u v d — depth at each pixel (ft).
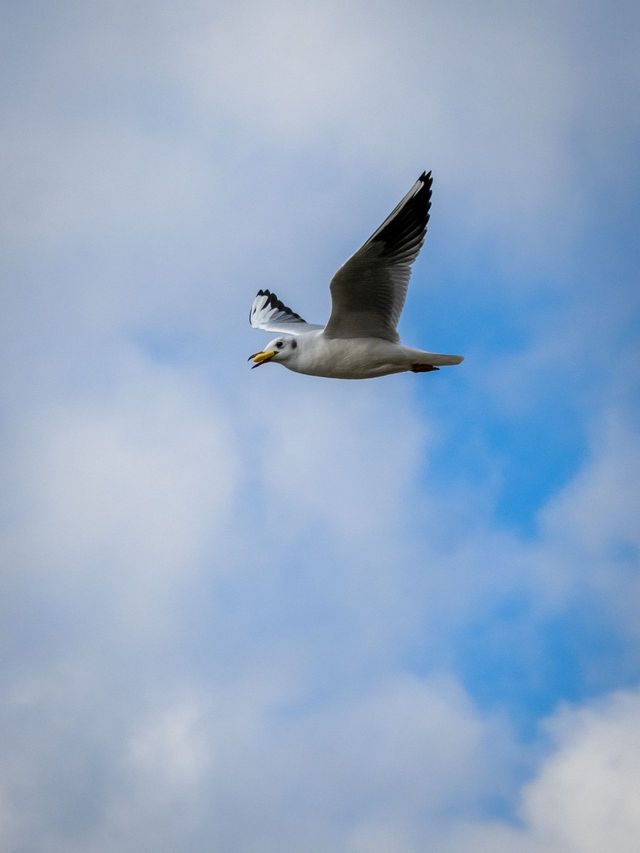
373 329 44.39
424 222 42.70
